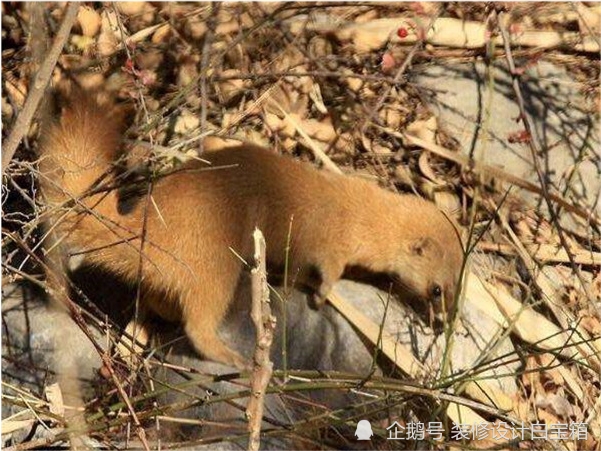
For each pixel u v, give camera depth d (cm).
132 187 934
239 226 941
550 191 1103
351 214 977
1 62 1059
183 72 1105
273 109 1107
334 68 1152
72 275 966
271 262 984
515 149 1118
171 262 907
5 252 969
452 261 983
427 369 938
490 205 1083
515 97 1152
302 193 970
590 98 1170
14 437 861
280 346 953
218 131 1011
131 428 881
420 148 1112
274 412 899
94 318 841
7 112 1014
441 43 1181
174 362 929
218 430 887
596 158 1129
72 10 685
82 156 890
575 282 1055
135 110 1077
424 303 990
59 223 859
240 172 955
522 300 1030
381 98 1107
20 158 970
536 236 1073
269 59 1144
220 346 925
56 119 962
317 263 970
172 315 938
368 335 948
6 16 1079
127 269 910
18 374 913
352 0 1193
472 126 1131
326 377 814
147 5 1158
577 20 1220
